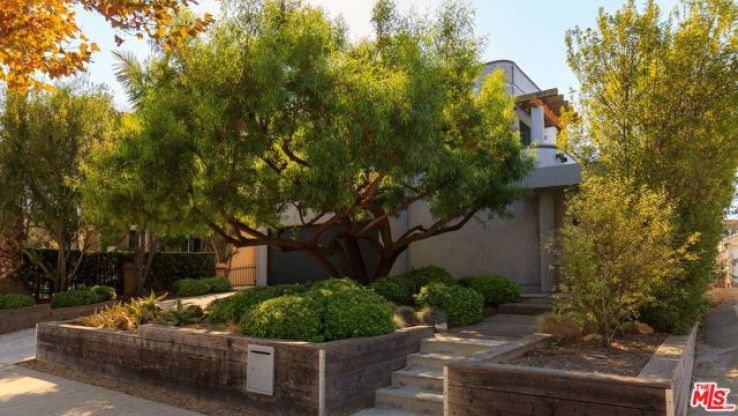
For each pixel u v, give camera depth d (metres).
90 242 15.54
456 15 10.07
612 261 6.40
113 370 8.05
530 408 4.35
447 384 4.78
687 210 7.86
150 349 7.52
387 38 9.44
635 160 8.06
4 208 13.07
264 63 7.52
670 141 7.96
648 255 6.27
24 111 13.09
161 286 17.28
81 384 7.85
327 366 5.73
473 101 10.16
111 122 10.78
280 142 8.71
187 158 7.95
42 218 13.39
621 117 8.38
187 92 8.33
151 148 7.64
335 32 9.38
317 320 6.35
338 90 8.04
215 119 7.73
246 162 8.35
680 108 7.99
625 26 8.40
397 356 6.89
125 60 12.42
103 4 6.57
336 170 7.87
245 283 20.02
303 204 9.40
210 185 8.20
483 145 10.14
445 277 11.05
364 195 9.53
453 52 9.95
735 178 8.70
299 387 5.80
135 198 8.40
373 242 12.33
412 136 8.17
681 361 5.33
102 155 8.73
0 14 6.59
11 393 7.35
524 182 12.30
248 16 8.48
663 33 8.25
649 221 6.70
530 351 6.14
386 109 7.82
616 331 7.37
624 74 8.40
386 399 6.25
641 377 4.32
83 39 7.30
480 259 13.96
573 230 6.60
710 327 9.63
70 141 13.21
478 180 10.02
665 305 7.14
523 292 12.96
